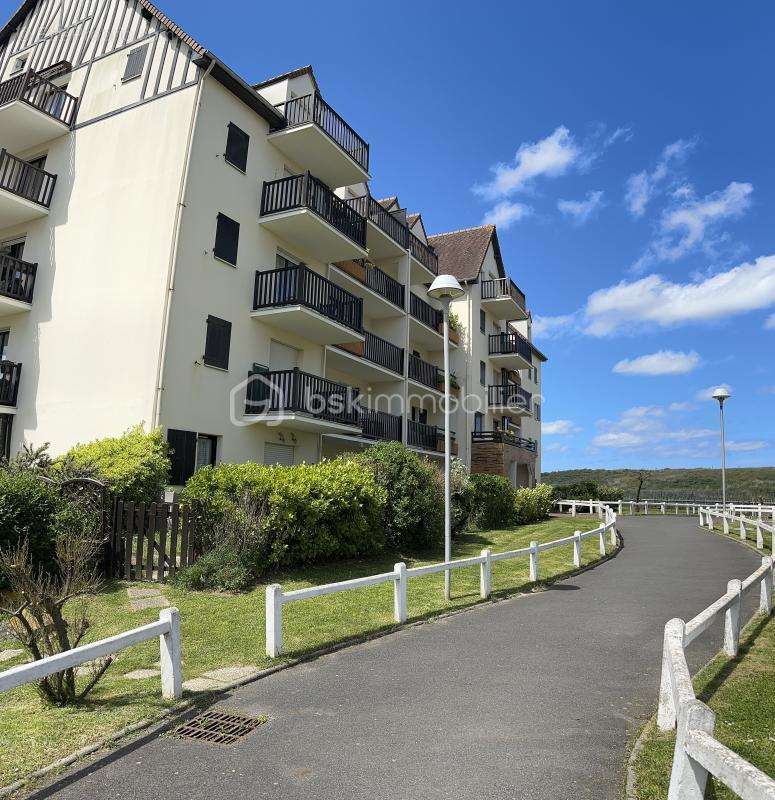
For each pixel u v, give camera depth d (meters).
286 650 6.49
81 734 4.33
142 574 9.78
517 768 3.96
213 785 3.70
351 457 13.96
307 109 17.50
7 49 20.62
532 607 9.27
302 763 4.00
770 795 2.00
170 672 5.04
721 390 25.64
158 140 15.36
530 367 36.06
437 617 8.46
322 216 17.03
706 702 5.05
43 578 8.12
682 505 36.28
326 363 21.28
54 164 17.36
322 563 11.29
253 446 16.19
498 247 35.09
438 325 28.20
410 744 4.31
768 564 8.40
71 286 15.84
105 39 17.59
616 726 4.68
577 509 35.62
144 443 12.04
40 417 15.48
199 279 14.81
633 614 8.75
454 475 16.81
